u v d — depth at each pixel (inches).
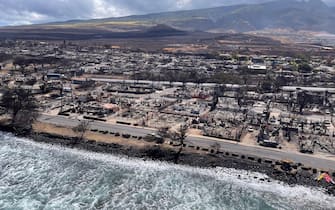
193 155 4709.6
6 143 5064.0
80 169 4330.7
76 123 5861.2
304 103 7391.7
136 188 3934.5
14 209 3476.9
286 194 3855.8
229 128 5841.5
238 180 4138.8
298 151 4911.4
